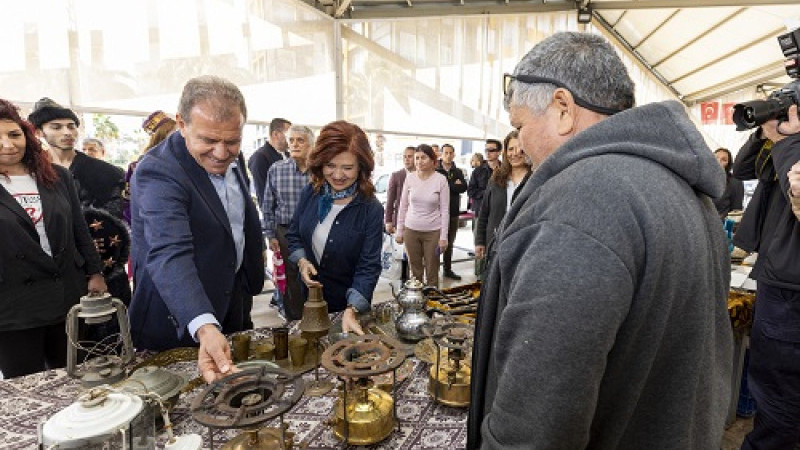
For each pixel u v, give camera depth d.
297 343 1.17
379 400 0.94
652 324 0.52
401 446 0.87
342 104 4.73
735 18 5.53
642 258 0.50
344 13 4.66
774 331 1.50
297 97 4.39
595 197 0.51
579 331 0.48
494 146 4.20
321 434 0.90
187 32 3.57
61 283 1.66
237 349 1.18
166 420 0.70
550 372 0.49
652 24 6.43
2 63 2.74
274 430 0.84
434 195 3.76
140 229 1.30
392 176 4.62
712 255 0.60
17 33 2.78
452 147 4.67
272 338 1.34
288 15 4.22
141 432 0.67
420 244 3.87
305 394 1.05
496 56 5.41
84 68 3.09
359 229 1.63
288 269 3.01
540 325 0.49
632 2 5.02
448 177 4.62
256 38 4.01
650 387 0.56
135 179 1.26
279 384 0.75
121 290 2.17
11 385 1.09
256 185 3.41
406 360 1.21
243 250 1.54
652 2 4.90
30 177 1.66
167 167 1.24
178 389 0.96
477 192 5.16
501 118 5.56
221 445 0.86
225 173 1.40
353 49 4.74
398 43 4.91
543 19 5.56
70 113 2.07
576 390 0.49
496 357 0.58
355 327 1.26
